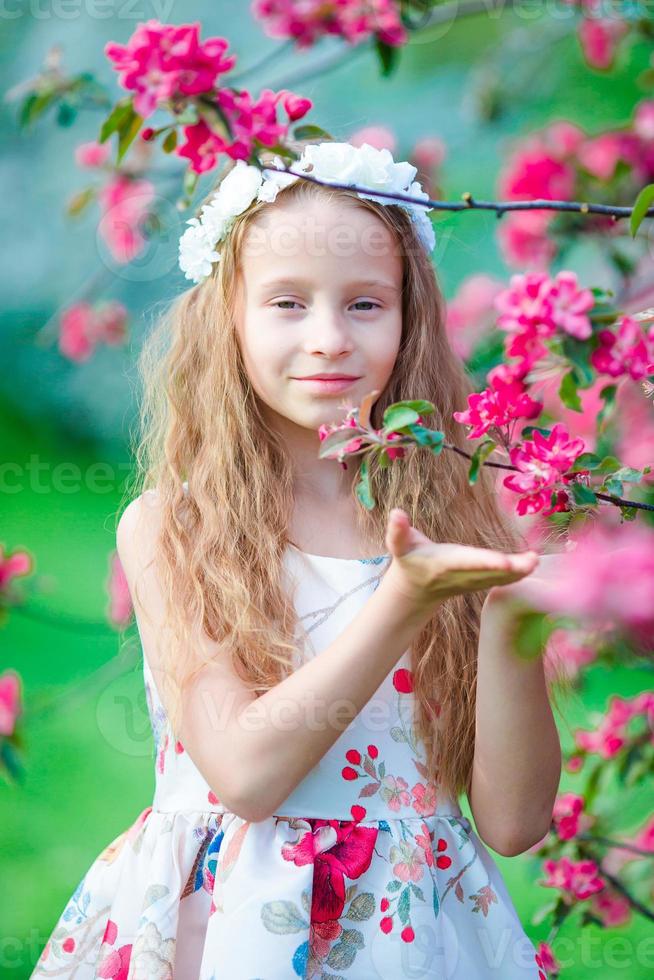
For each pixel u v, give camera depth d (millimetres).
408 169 1466
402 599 1154
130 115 1300
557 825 1994
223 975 1231
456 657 1444
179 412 1575
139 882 1371
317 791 1329
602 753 2004
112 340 3576
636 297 2082
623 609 1082
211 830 1348
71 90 2453
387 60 2170
